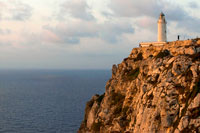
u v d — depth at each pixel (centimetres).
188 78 5994
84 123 9700
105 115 8056
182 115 5534
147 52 8294
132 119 6819
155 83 6606
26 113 16225
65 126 13050
